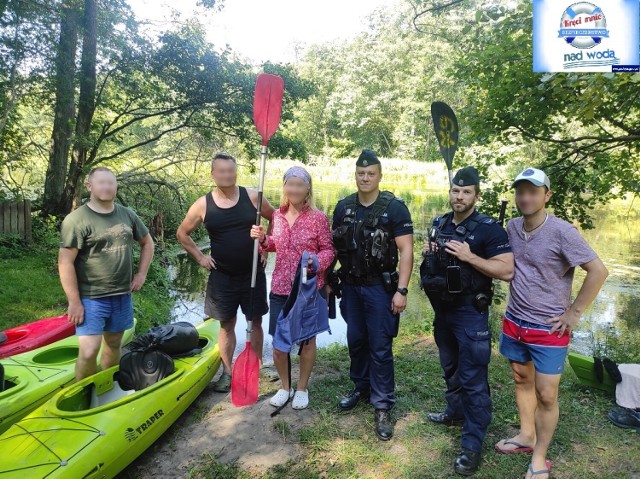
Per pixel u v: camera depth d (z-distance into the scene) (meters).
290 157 12.21
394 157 41.06
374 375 3.15
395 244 3.05
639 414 3.26
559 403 3.58
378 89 41.25
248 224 3.54
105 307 3.31
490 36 5.51
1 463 2.49
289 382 3.56
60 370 3.75
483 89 6.02
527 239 2.54
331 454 2.98
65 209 10.56
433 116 3.51
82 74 9.71
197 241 12.22
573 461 2.86
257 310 3.72
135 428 2.88
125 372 3.40
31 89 9.44
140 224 3.58
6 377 3.54
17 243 9.21
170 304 7.49
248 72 11.19
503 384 3.91
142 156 13.01
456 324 2.77
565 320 2.43
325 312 3.30
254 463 2.93
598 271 2.34
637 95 4.99
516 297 2.61
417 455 2.94
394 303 2.96
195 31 10.52
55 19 8.87
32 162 11.40
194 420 3.46
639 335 6.06
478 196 2.74
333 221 3.22
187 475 2.88
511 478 2.71
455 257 2.70
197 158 11.84
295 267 3.29
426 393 3.72
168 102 11.02
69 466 2.50
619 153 6.12
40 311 6.24
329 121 45.47
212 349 4.00
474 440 2.77
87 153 11.28
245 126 11.61
